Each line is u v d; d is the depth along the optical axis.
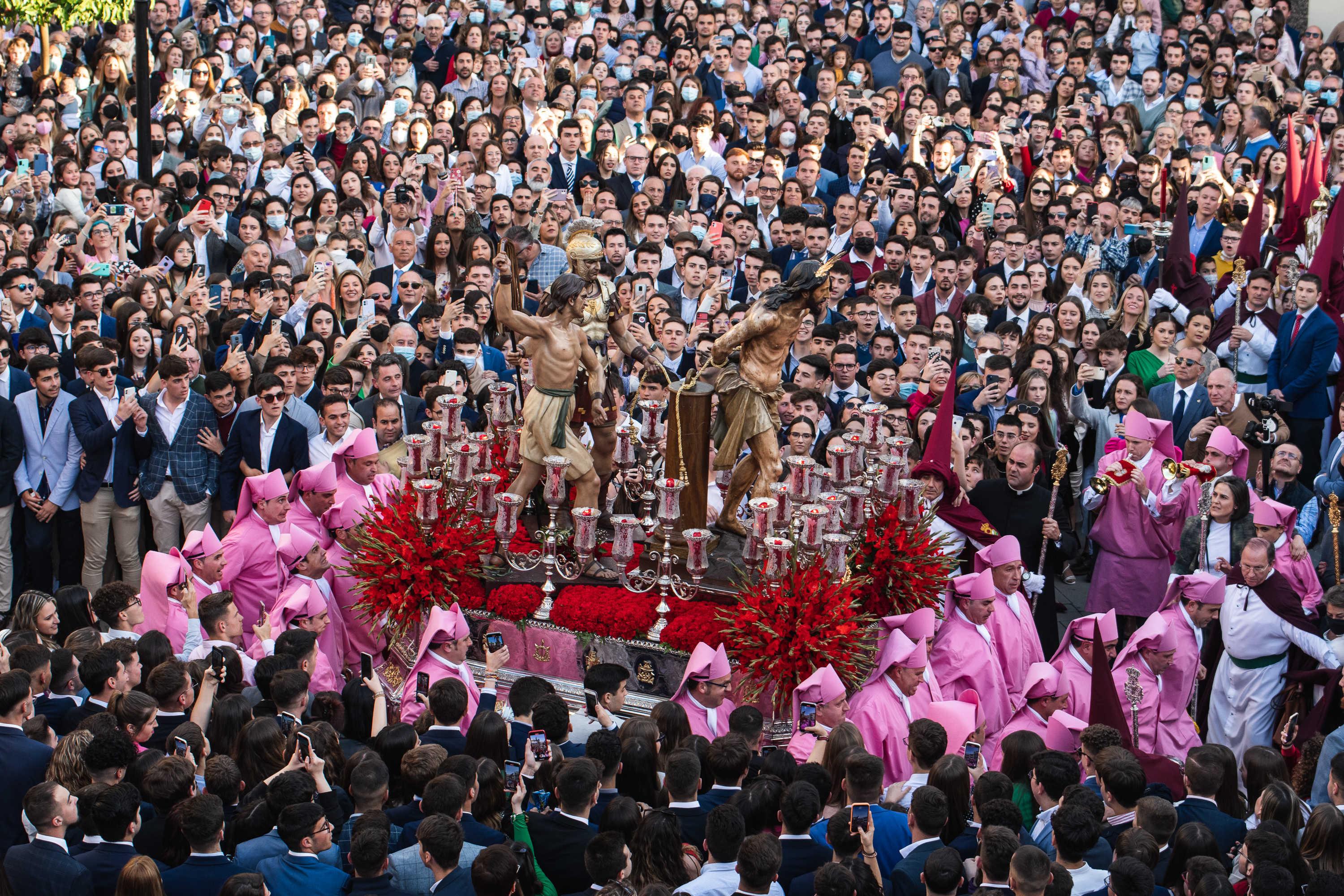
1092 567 13.61
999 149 17.81
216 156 17.67
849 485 9.95
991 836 6.36
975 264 15.61
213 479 12.30
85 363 12.04
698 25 22.00
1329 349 13.59
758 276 15.13
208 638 9.25
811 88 21.36
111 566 12.59
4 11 18.45
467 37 20.66
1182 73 21.23
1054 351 13.40
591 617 9.79
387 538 10.20
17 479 12.11
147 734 7.71
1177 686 9.98
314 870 6.51
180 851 6.73
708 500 10.76
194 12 21.67
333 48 21.27
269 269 14.79
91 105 20.27
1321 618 10.18
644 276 15.12
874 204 16.97
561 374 9.90
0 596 12.09
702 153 18.56
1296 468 11.59
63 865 6.48
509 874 6.10
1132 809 7.36
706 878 6.47
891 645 9.06
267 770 7.48
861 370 14.08
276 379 11.91
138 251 16.16
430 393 12.04
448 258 15.43
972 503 11.27
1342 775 7.52
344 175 16.81
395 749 7.61
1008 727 9.48
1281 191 18.30
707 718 9.09
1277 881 6.28
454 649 9.31
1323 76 21.59
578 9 23.09
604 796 7.42
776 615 9.23
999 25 23.11
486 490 10.01
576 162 18.09
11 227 15.60
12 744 7.42
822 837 7.11
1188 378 13.43
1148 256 16.00
